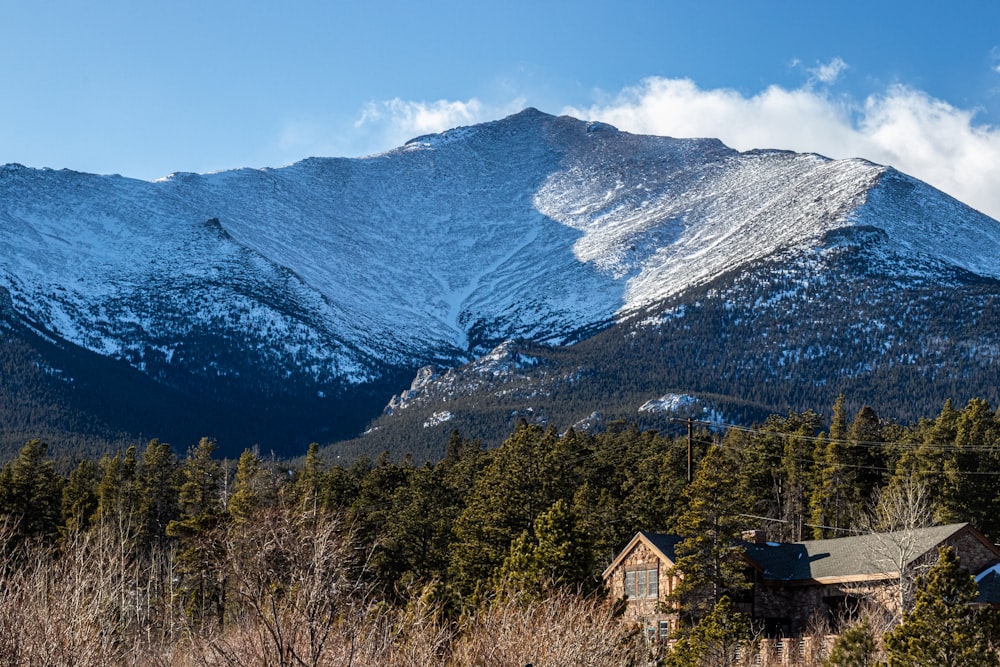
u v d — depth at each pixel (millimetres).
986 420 107062
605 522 100062
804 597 73875
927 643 47125
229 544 30531
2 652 32500
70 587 35156
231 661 29438
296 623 28453
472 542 91875
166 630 39812
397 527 99375
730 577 70875
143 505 113062
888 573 67875
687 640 60031
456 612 50781
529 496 99312
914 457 105438
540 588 56688
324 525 30391
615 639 40531
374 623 30891
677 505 97812
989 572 69062
